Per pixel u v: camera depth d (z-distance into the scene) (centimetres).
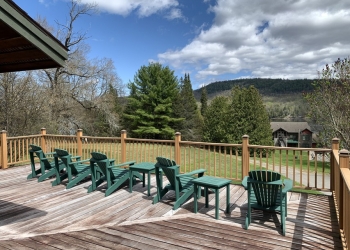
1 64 356
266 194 345
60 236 318
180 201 416
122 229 338
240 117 2098
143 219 371
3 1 229
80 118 1530
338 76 1261
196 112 3089
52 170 592
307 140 4234
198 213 394
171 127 2536
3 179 605
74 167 552
